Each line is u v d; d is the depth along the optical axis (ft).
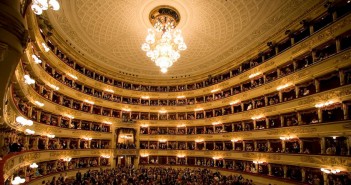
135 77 127.85
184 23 79.66
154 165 116.47
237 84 99.19
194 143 115.85
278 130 74.28
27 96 57.72
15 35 13.44
